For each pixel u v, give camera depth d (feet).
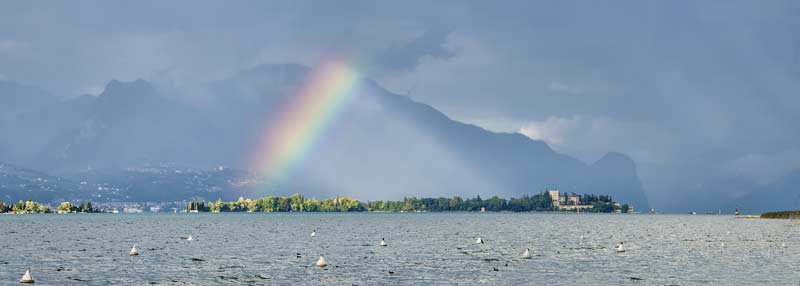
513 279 270.46
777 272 288.10
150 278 274.36
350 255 371.76
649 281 263.90
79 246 446.19
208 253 385.09
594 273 287.89
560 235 609.42
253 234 615.16
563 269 302.04
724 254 374.22
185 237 561.02
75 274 286.46
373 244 465.47
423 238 549.13
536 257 359.05
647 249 414.62
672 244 464.24
